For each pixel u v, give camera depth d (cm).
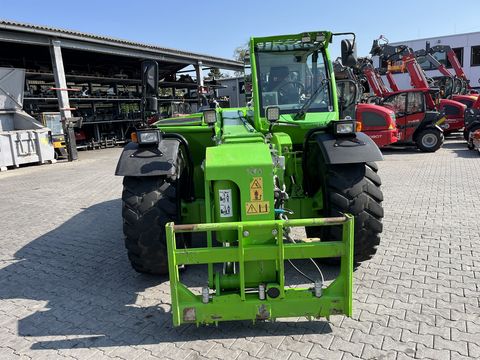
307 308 278
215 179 279
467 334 280
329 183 349
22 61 1747
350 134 354
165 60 1883
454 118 1488
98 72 1995
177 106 1373
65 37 1385
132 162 341
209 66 2239
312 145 390
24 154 1268
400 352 263
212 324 306
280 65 422
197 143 436
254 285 287
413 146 1342
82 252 482
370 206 349
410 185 750
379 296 336
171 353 275
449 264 395
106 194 811
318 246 273
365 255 368
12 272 432
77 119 1409
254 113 414
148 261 354
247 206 280
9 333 310
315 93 423
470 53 2477
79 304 352
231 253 271
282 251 271
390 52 1477
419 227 508
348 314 278
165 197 347
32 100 1573
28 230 587
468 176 811
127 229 346
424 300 327
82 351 283
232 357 266
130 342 290
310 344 276
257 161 280
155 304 343
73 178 1027
